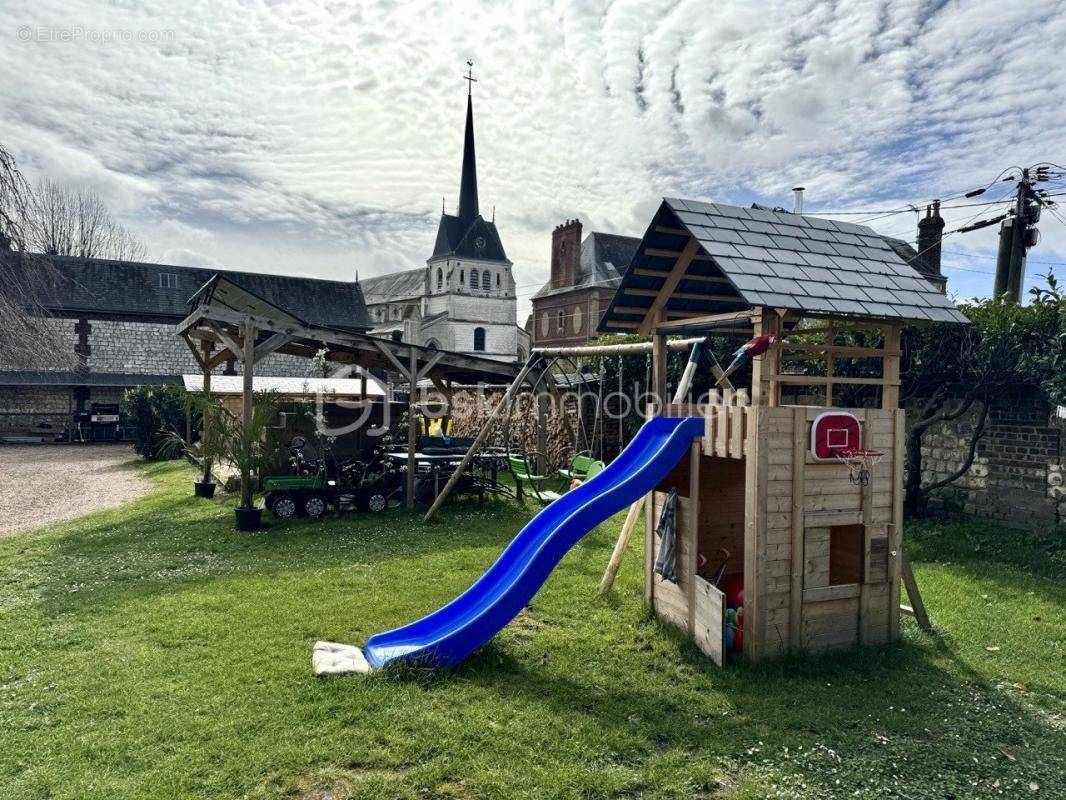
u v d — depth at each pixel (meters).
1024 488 9.43
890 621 5.87
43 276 19.03
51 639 5.63
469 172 65.62
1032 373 8.86
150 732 4.10
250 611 6.37
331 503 11.87
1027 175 14.05
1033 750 4.20
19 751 3.87
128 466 19.66
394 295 72.62
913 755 4.10
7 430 29.05
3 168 17.02
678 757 4.02
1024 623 6.34
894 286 6.00
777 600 5.45
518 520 11.14
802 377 5.61
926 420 10.45
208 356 14.73
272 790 3.57
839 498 5.68
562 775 3.77
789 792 3.69
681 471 6.97
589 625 6.24
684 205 6.03
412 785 3.64
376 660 5.21
